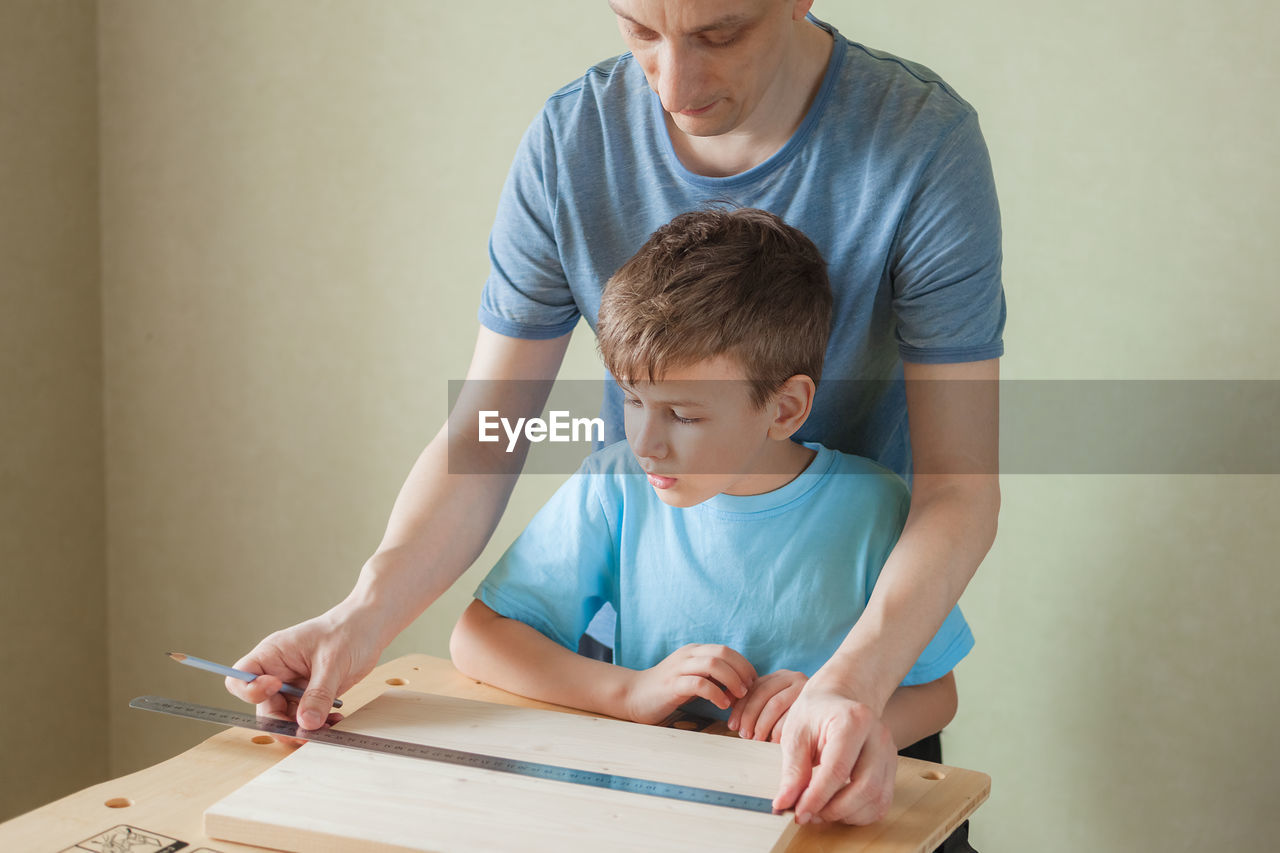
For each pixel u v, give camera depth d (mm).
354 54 1604
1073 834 1396
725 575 952
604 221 1017
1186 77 1233
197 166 1738
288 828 671
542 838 661
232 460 1789
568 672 929
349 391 1687
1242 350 1248
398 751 768
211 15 1690
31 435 1771
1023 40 1291
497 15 1513
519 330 1060
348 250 1653
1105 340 1306
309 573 1765
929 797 756
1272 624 1273
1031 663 1390
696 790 724
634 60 1019
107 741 1948
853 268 967
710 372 852
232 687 830
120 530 1895
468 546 992
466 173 1561
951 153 919
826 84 938
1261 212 1223
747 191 977
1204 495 1286
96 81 1790
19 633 1786
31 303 1748
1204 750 1319
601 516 1004
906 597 832
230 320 1755
